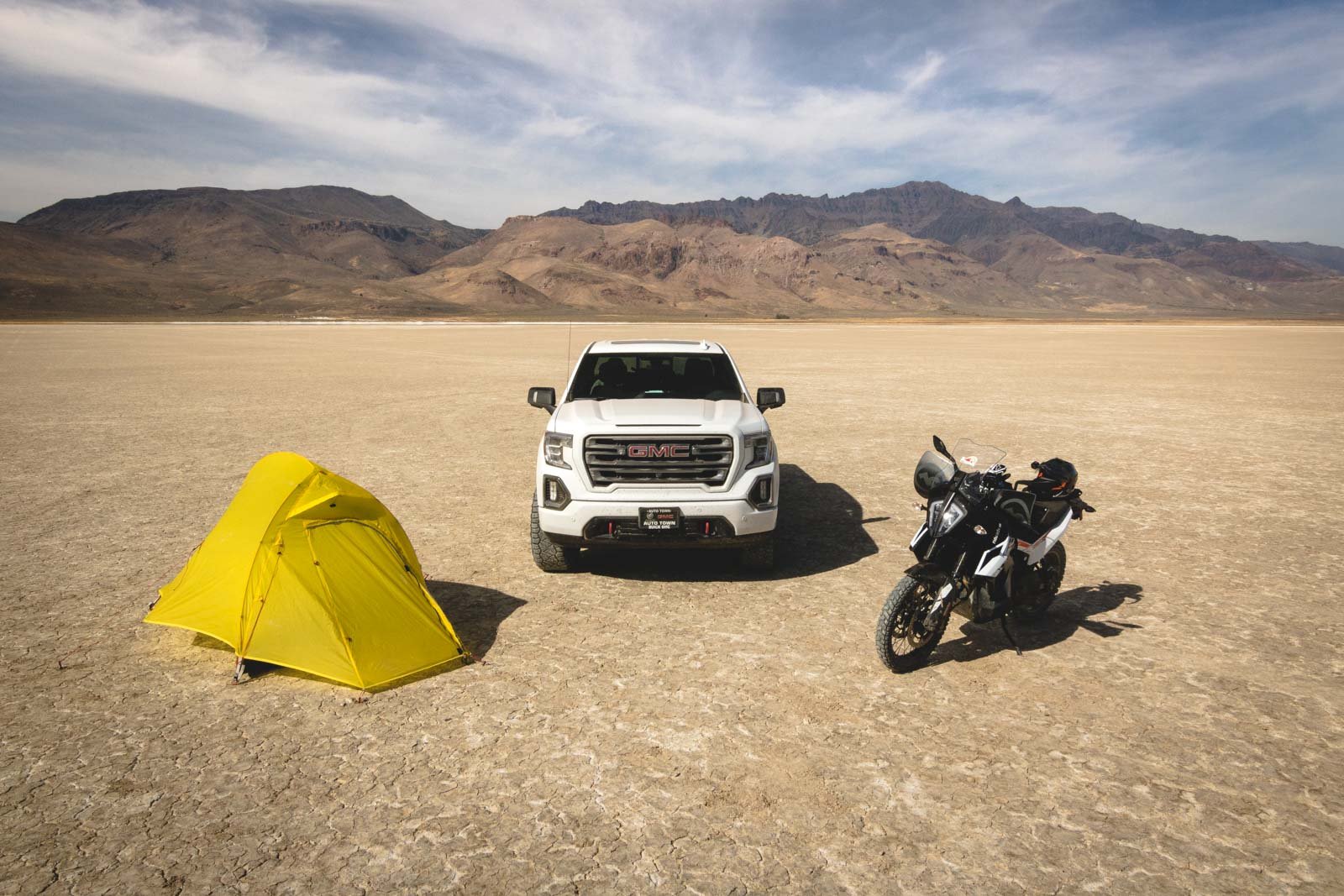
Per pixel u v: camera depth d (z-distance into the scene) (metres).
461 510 8.74
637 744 3.94
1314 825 3.31
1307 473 10.79
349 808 3.43
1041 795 3.52
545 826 3.30
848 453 12.30
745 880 2.98
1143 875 3.01
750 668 4.81
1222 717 4.23
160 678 4.69
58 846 3.19
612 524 5.92
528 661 4.91
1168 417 16.53
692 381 7.39
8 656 4.99
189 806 3.45
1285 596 6.09
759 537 6.07
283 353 42.59
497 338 62.66
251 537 4.82
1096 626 5.53
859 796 3.51
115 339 62.09
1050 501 5.33
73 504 9.03
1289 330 96.50
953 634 5.43
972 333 83.81
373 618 4.77
